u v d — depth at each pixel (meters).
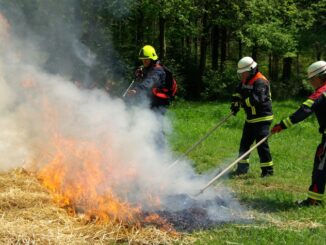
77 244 4.80
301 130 13.54
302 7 27.25
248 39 23.58
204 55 26.45
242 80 8.41
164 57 23.41
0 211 5.35
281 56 25.59
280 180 8.06
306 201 6.48
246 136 8.50
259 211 6.19
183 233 5.25
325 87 6.30
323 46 27.62
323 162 6.32
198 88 25.78
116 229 5.15
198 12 23.81
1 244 4.62
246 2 23.69
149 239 5.02
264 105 8.27
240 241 5.05
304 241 5.09
